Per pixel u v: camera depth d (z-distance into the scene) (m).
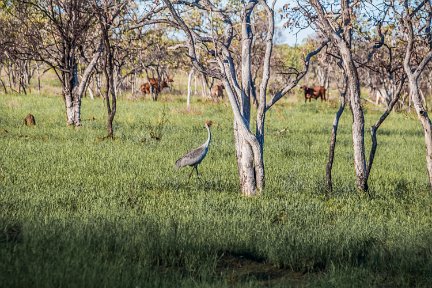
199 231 25.64
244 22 37.06
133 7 56.19
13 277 17.94
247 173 36.88
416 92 36.59
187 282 19.91
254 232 26.22
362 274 22.17
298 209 32.34
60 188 35.00
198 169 44.28
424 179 44.78
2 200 30.80
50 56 68.31
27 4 68.44
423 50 42.69
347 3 36.66
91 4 59.88
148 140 58.59
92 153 48.72
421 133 81.25
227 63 37.12
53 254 20.66
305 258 23.50
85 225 25.20
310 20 37.56
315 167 48.03
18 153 47.38
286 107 116.94
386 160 54.78
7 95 117.00
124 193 34.66
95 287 18.16
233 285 20.77
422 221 30.86
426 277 22.17
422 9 37.31
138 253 22.39
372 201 35.41
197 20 38.16
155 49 67.12
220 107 106.38
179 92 156.62
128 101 116.56
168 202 32.62
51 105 95.50
